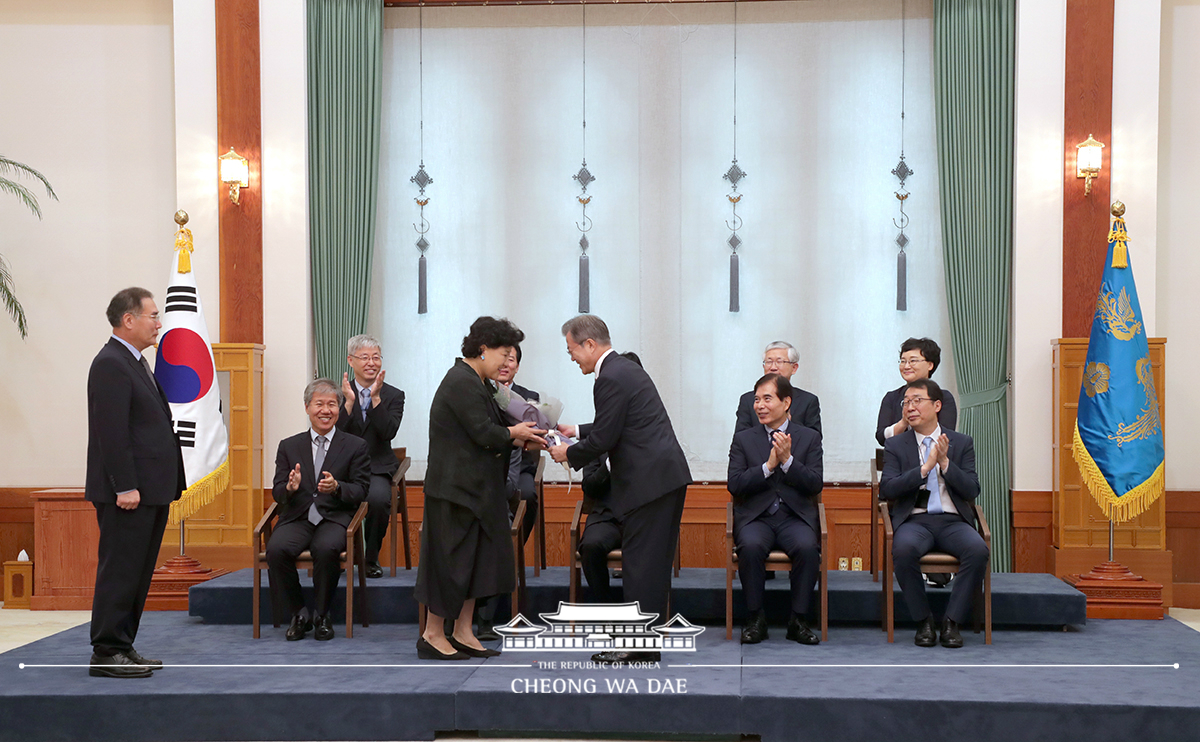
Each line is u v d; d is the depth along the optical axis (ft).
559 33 23.00
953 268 21.61
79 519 20.76
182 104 22.13
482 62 23.12
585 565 15.10
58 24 23.43
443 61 23.16
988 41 21.42
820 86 22.53
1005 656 14.19
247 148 22.04
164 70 23.31
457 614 13.69
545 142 23.04
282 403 21.95
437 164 23.15
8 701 12.26
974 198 21.50
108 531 13.20
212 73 22.17
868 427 22.34
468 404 13.55
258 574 15.70
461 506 13.71
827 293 22.49
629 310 22.85
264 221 22.09
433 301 23.12
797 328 22.56
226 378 21.18
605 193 22.94
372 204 22.48
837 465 22.36
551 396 22.91
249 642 15.39
